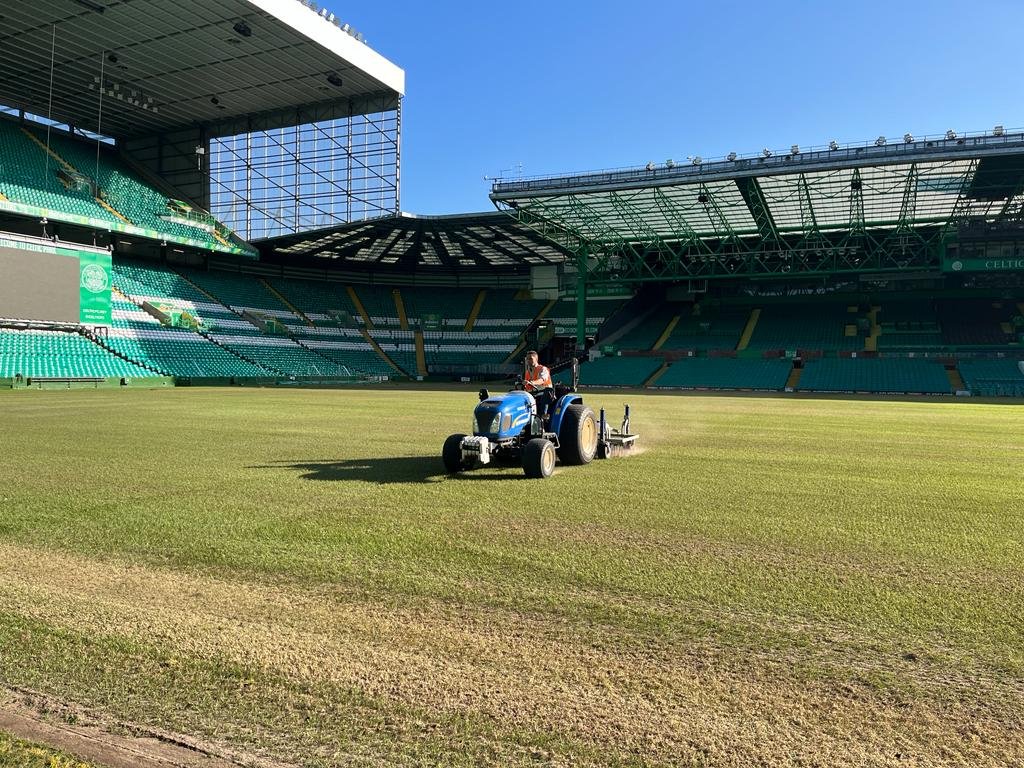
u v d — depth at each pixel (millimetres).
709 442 12461
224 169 48188
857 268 45562
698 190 36875
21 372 33844
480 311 64125
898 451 11297
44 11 33438
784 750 2693
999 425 16812
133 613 3971
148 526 5906
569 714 2936
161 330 45031
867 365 45969
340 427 14805
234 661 3379
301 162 45906
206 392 31859
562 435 9344
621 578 4645
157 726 2844
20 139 43844
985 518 6410
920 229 43969
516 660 3426
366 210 44062
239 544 5375
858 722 2898
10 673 3262
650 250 50406
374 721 2875
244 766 2576
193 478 8281
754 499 7211
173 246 48688
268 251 55656
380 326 61031
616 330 56719
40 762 2604
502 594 4332
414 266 63812
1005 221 39906
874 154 31984
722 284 58812
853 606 4160
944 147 31062
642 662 3418
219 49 37219
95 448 10898
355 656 3449
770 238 46656
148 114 46312
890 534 5820
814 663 3420
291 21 34719
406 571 4758
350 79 40906
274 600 4203
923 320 50531
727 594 4355
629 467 9367
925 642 3666
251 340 50250
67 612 3977
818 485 8047
